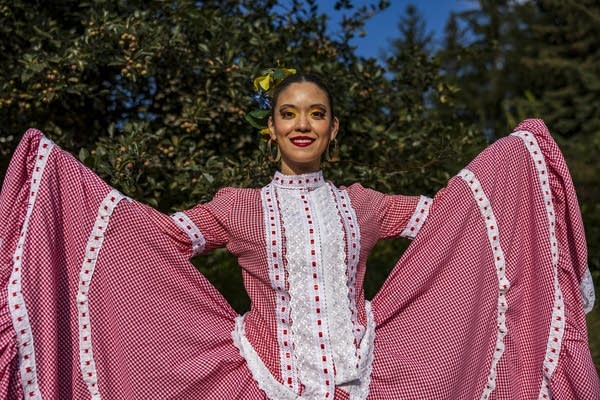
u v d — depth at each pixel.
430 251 2.61
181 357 2.43
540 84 16.27
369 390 2.40
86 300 2.40
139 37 4.39
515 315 2.67
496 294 2.65
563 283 2.65
